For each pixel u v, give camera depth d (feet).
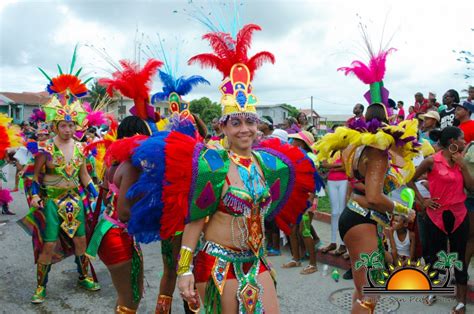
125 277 11.20
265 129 22.26
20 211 31.22
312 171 9.69
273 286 8.82
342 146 10.68
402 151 10.61
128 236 11.18
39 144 15.58
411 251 16.37
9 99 135.95
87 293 16.14
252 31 9.07
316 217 27.48
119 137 11.60
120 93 12.48
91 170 16.75
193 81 12.39
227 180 8.49
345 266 18.21
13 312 14.44
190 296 8.20
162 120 13.24
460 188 13.17
